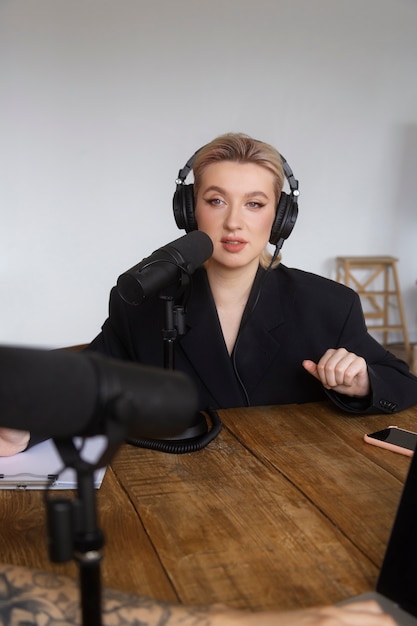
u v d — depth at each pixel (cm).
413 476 82
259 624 73
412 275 506
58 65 432
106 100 441
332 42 463
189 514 101
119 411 54
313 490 109
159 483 111
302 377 158
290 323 158
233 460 120
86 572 56
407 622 76
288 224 150
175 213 152
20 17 421
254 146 144
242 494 107
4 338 457
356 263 484
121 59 439
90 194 451
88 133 443
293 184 149
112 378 54
